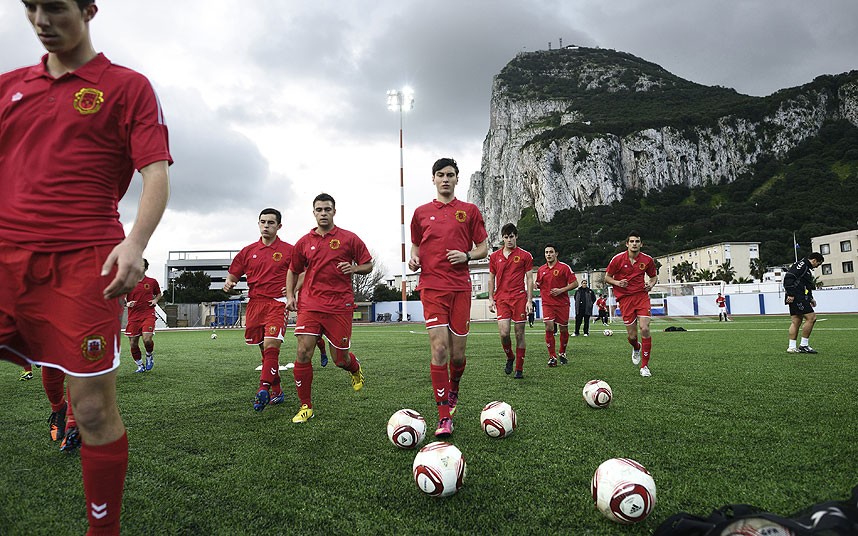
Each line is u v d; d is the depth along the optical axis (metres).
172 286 58.44
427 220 3.88
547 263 7.18
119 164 1.65
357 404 4.43
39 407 4.44
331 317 4.14
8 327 1.52
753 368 6.28
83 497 2.28
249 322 5.46
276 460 2.78
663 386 5.04
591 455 2.78
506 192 155.12
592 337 13.31
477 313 48.44
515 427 3.27
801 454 2.71
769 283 43.59
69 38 1.51
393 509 2.09
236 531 1.90
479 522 1.95
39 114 1.53
